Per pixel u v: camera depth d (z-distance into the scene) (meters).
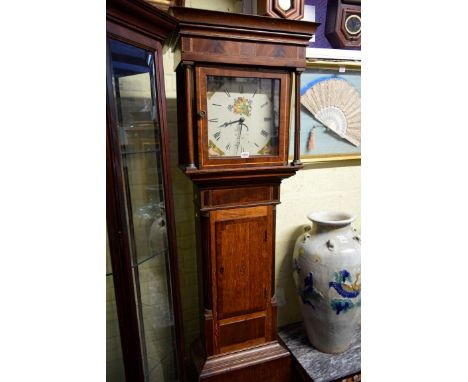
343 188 1.53
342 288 1.17
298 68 0.94
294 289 1.52
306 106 1.35
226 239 1.04
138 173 0.86
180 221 1.27
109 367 1.19
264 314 1.14
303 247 1.25
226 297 1.08
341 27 1.31
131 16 0.70
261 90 0.96
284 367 1.16
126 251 0.74
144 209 0.90
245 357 1.12
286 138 0.99
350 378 1.18
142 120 0.85
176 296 0.95
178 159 1.14
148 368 0.91
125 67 0.74
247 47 0.89
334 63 1.33
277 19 0.88
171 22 0.80
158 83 0.82
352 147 1.47
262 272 1.10
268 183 1.04
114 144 0.69
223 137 0.94
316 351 1.30
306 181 1.45
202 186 0.97
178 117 1.03
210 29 0.85
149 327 0.94
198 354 1.17
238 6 1.19
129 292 0.75
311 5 1.31
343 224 1.21
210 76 0.89
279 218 1.44
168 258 0.92
